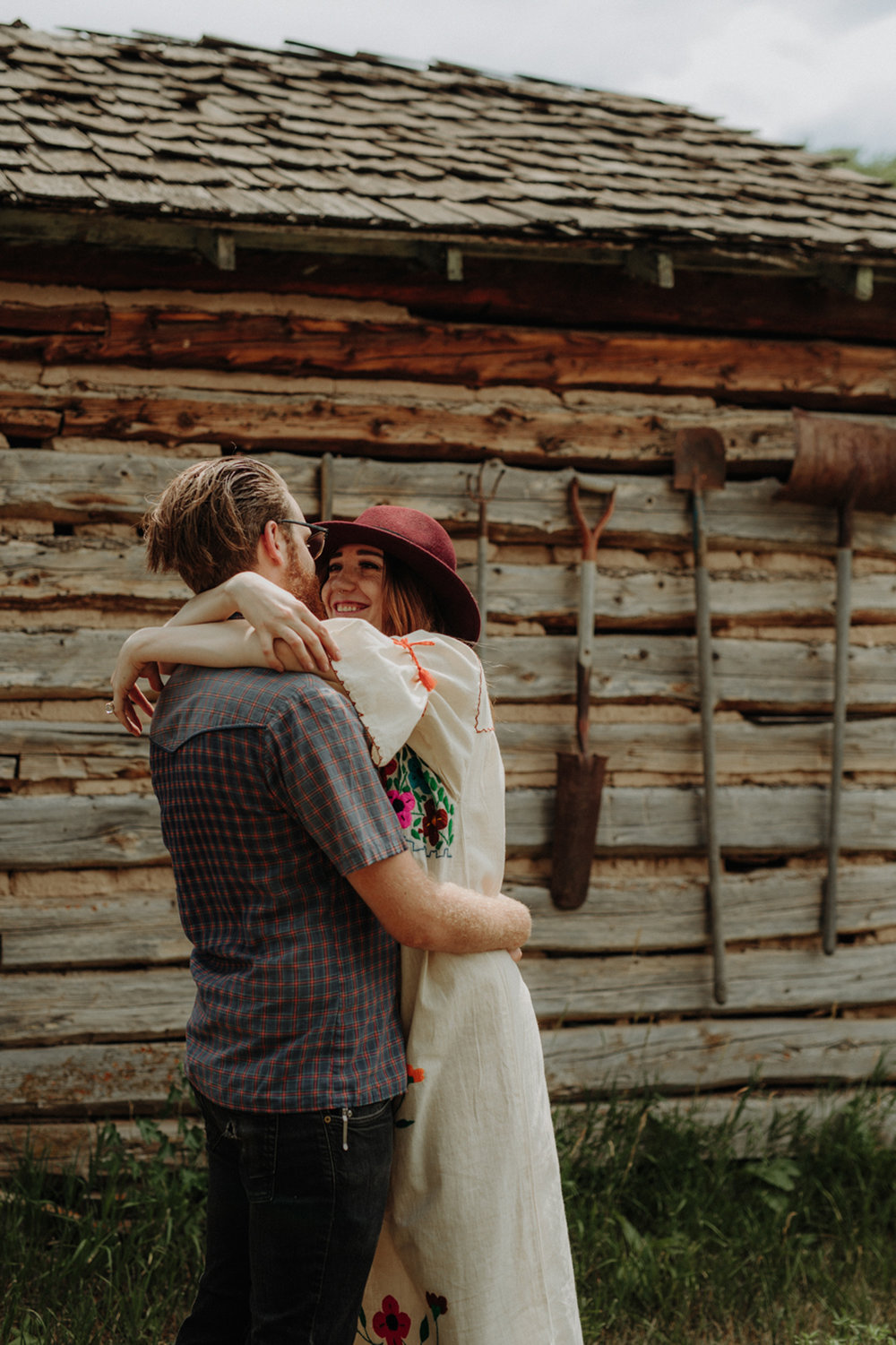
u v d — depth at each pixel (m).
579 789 3.45
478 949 1.61
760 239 3.49
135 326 3.31
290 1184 1.48
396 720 1.54
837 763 3.69
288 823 1.49
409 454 3.56
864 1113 3.68
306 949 1.49
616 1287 2.88
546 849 3.53
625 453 3.68
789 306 3.85
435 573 1.82
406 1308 1.70
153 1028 3.27
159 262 3.31
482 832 1.75
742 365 3.81
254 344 3.40
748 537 3.74
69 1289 2.71
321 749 1.47
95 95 3.79
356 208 3.21
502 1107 1.65
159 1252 2.86
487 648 3.51
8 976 3.20
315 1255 1.48
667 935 3.62
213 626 1.60
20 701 3.24
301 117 4.02
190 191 3.13
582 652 3.50
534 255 3.42
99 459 3.28
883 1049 3.78
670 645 3.67
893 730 3.85
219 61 4.46
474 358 3.58
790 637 3.80
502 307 3.63
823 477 3.65
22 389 3.24
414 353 3.53
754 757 3.73
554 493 3.60
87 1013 3.22
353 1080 1.49
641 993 3.60
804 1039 3.71
